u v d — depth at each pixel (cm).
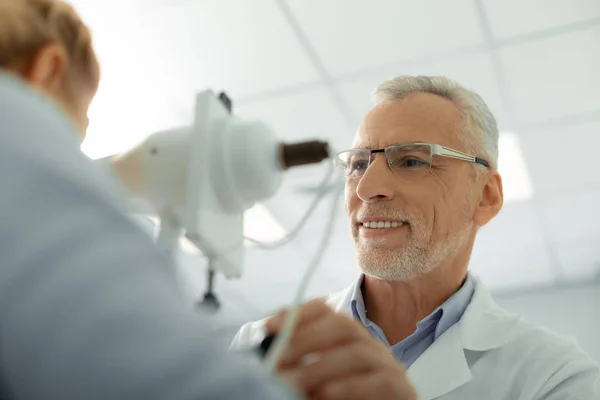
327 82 279
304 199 327
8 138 33
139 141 53
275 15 239
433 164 130
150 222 51
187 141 51
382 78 276
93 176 35
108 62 257
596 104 290
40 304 28
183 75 269
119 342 28
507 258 461
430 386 116
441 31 249
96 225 31
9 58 45
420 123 133
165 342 29
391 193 126
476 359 121
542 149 328
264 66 268
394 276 126
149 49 254
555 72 272
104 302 29
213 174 51
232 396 30
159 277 32
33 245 29
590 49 257
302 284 49
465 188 134
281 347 45
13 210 30
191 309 34
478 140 139
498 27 247
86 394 28
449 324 128
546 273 487
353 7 235
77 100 49
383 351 50
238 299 496
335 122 305
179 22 241
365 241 127
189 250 53
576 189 362
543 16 241
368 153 133
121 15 236
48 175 32
